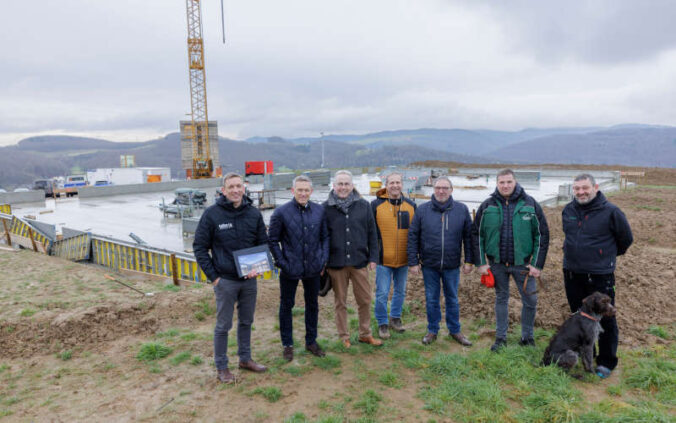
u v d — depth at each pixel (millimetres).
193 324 5637
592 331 3877
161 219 20859
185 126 67812
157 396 3734
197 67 67375
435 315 4852
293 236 4191
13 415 3451
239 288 3967
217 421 3340
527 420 3270
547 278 6391
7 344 4910
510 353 4344
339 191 4434
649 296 5625
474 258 4664
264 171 44000
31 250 14117
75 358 4598
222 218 3822
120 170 55719
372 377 4059
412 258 4785
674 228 12195
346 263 4523
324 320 5734
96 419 3375
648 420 3090
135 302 6324
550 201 22141
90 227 18531
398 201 4973
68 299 7203
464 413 3389
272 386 3867
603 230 3967
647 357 4281
